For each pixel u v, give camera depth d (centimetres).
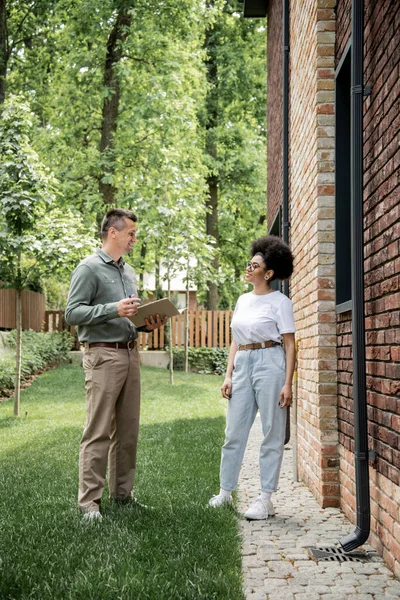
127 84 1812
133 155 1755
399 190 334
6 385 1258
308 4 566
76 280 430
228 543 360
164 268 1739
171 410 1089
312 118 539
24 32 2034
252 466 659
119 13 1742
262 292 466
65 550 341
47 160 1802
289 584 318
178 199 1591
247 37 2436
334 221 509
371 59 398
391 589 313
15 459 656
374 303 387
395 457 339
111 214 448
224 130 2414
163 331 2012
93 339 425
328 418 498
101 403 421
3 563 317
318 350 505
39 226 985
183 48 1833
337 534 411
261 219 2672
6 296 1700
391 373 347
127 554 332
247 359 458
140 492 497
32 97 1986
